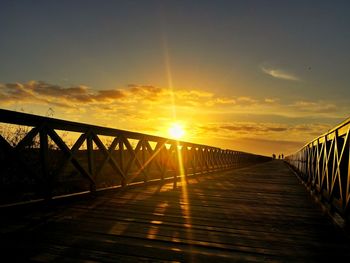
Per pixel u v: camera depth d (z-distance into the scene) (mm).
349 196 3164
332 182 4129
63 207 4457
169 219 3846
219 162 17516
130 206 4695
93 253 2475
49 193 4422
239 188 7980
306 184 8289
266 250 2721
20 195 4480
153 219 3812
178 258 2438
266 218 4125
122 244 2740
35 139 5211
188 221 3771
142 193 6316
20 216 3746
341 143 4168
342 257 2576
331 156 4520
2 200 4059
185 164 11023
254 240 3025
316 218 4188
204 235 3145
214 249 2705
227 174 14484
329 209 4219
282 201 5770
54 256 2375
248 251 2680
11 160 3719
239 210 4672
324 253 2672
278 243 2943
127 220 3697
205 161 14031
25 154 5016
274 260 2477
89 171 5406
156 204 4957
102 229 3232
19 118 3797
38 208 4195
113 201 5137
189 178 11258
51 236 2914
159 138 8492
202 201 5480
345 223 3365
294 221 3965
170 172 9797
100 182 6570
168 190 7039
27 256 2359
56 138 4547
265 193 6992
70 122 4836
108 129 5965
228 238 3066
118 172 6395
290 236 3215
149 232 3184
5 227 3201
